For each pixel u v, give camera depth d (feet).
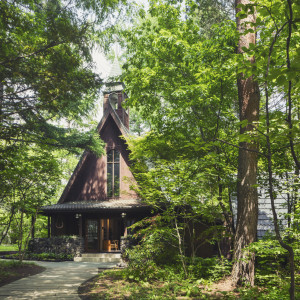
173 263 37.09
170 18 38.70
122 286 28.45
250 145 29.60
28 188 39.70
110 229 65.16
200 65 34.76
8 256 55.16
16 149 31.37
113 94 75.20
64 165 91.76
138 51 40.75
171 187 32.60
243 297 23.22
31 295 24.77
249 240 28.27
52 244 56.95
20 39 31.94
